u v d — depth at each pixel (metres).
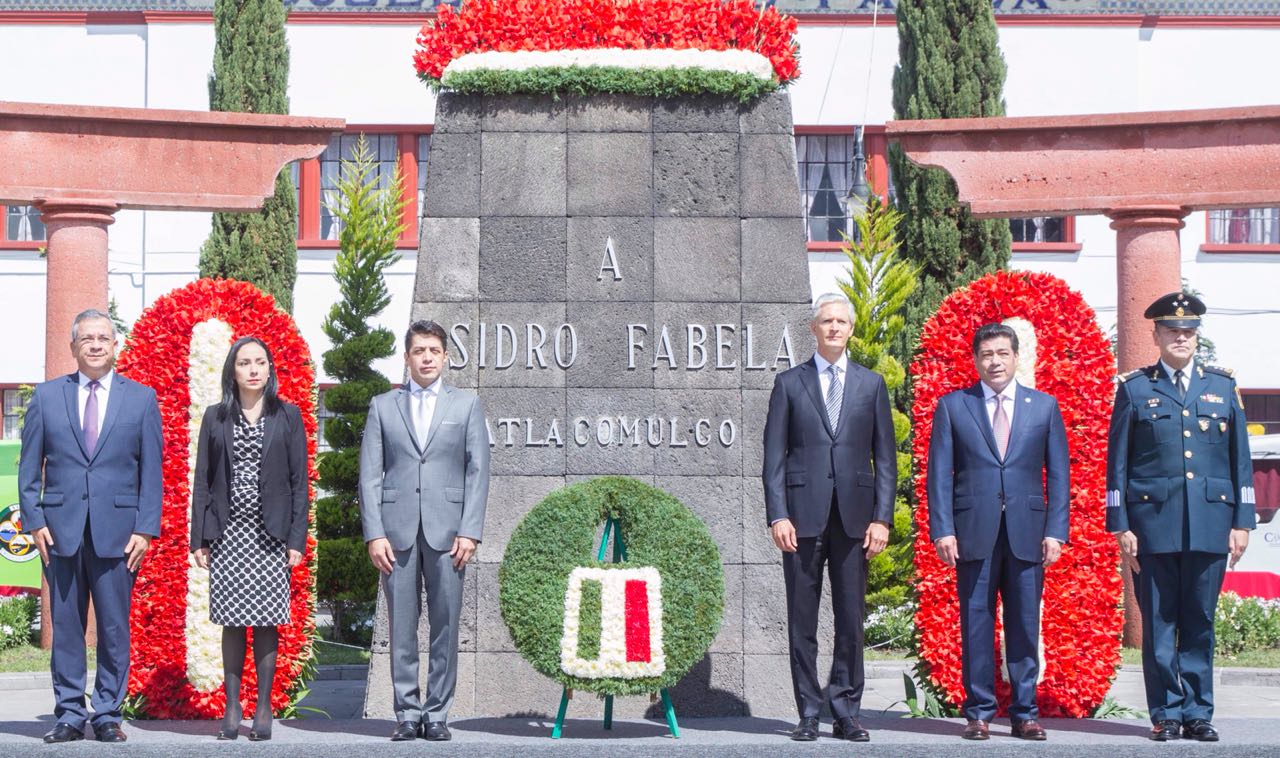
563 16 8.88
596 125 8.83
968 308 8.46
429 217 8.77
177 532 8.24
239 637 7.40
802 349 8.71
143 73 19.44
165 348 8.34
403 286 19.36
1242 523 7.36
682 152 8.82
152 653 8.19
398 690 7.25
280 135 11.98
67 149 11.84
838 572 7.35
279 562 7.38
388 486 7.34
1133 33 19.58
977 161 12.02
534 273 8.74
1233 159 11.70
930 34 15.19
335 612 14.85
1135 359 11.98
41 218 12.23
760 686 8.46
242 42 15.96
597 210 8.78
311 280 19.52
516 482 8.61
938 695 8.29
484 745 7.03
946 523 7.46
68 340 12.06
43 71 19.42
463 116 8.83
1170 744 7.01
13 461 13.91
